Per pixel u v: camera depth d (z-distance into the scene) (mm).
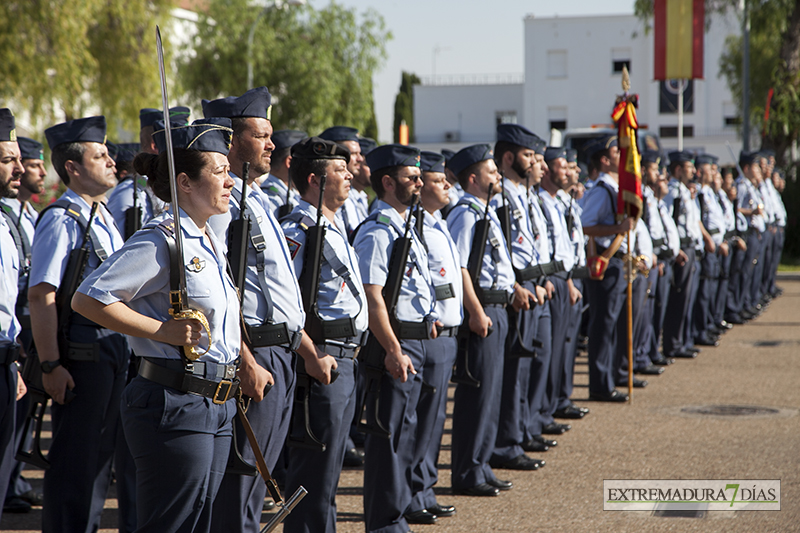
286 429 7008
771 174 31516
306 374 7211
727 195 25938
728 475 10867
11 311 7688
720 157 87188
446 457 12234
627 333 16719
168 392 5398
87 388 7633
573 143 37375
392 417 8383
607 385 15555
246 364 6250
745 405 15023
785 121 42500
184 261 5449
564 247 13031
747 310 26625
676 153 20734
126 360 8008
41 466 7559
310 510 7363
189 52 53938
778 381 17188
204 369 5473
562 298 12969
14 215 9984
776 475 10828
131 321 5277
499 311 10266
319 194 7520
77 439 7652
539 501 9984
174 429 5395
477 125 106438
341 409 7379
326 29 55375
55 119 34250
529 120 93188
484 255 10281
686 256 19859
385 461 8391
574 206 15758
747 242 26078
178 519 5457
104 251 7773
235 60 52906
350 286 7426
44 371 7473
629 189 14633
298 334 6879
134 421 5445
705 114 87688
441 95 107062
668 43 33031
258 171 7250
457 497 10188
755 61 51344
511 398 11375
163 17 39625
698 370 18609
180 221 5516
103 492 8070
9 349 7641
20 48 31594
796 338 22859
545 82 92688
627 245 15023
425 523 9203
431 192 9367
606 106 91125
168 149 5191
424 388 8883
